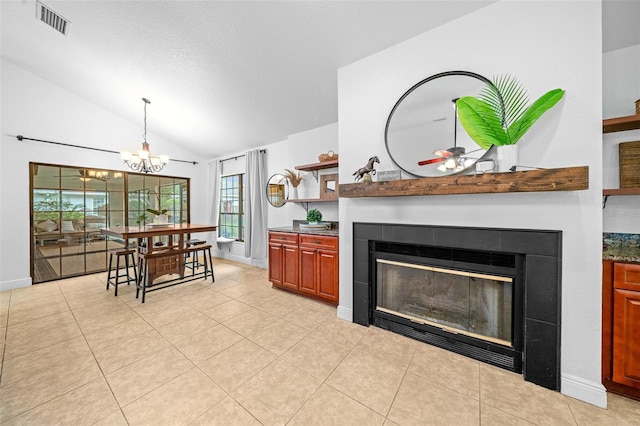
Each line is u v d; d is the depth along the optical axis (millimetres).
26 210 3328
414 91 1911
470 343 1742
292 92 2816
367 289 2193
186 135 4469
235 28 2098
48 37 2656
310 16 1884
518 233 1522
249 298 2904
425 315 1984
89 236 3926
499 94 1548
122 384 1473
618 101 1655
